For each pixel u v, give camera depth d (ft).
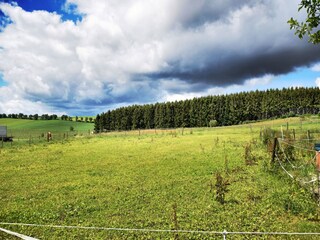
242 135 177.27
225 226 39.22
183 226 39.81
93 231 39.68
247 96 487.20
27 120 633.61
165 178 67.56
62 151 122.93
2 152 123.44
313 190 47.11
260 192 53.16
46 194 58.23
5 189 62.85
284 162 71.15
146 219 43.06
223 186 52.80
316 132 132.05
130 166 84.28
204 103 469.57
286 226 38.60
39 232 39.55
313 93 496.64
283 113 493.36
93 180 68.85
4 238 37.86
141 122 501.97
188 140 156.25
